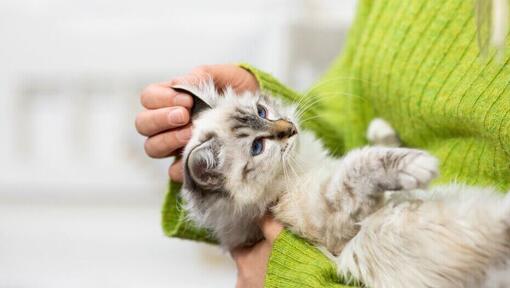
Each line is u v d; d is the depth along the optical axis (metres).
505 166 0.62
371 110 0.76
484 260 0.59
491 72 0.62
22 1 1.22
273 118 0.71
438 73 0.66
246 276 0.68
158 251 1.22
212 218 0.70
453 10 0.67
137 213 1.22
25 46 1.21
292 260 0.63
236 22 1.16
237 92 0.75
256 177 0.68
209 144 0.69
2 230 1.25
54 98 1.22
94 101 1.21
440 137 0.68
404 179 0.59
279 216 0.66
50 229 1.24
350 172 0.62
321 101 0.79
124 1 1.20
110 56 1.20
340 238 0.64
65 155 1.22
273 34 1.04
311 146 0.72
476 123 0.63
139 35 1.19
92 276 1.21
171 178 0.72
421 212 0.60
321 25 1.03
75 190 1.22
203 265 1.21
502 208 0.58
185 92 0.70
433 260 0.59
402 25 0.70
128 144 1.20
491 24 0.48
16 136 1.22
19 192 1.23
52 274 1.22
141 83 1.20
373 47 0.73
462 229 0.59
